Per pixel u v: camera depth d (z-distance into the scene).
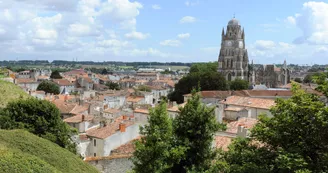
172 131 30.55
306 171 22.14
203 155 30.22
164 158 28.61
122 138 51.28
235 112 68.19
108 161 42.41
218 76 157.38
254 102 81.25
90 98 126.94
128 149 49.00
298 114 27.12
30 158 30.25
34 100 59.41
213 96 122.88
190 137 30.66
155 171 28.23
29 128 55.56
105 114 88.94
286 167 23.70
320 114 25.64
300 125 26.58
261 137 28.72
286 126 27.12
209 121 30.52
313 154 26.12
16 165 27.97
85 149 53.22
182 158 29.48
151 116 30.45
